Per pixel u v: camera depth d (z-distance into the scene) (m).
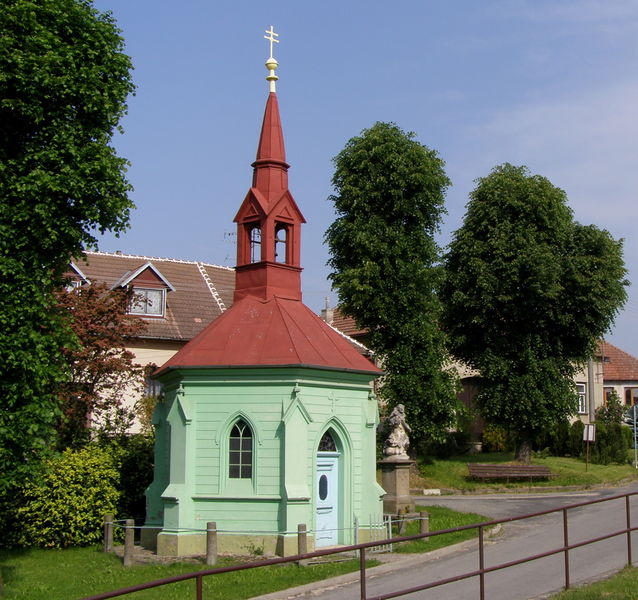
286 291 23.89
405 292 36.41
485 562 19.23
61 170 17.11
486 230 41.75
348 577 17.81
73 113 17.72
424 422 36.81
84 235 18.19
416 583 17.06
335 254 38.25
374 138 36.88
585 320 41.12
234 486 20.92
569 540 21.95
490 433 47.44
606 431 47.25
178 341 38.31
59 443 26.81
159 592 16.70
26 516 22.77
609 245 41.31
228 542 20.58
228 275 45.94
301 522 20.25
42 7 17.52
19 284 16.98
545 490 36.84
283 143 24.89
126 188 18.33
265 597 16.23
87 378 28.69
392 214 37.19
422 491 35.62
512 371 41.31
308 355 21.34
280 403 20.94
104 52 18.36
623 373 70.75
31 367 16.78
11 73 16.67
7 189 17.02
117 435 28.50
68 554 21.86
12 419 16.75
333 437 22.16
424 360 36.56
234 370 21.19
